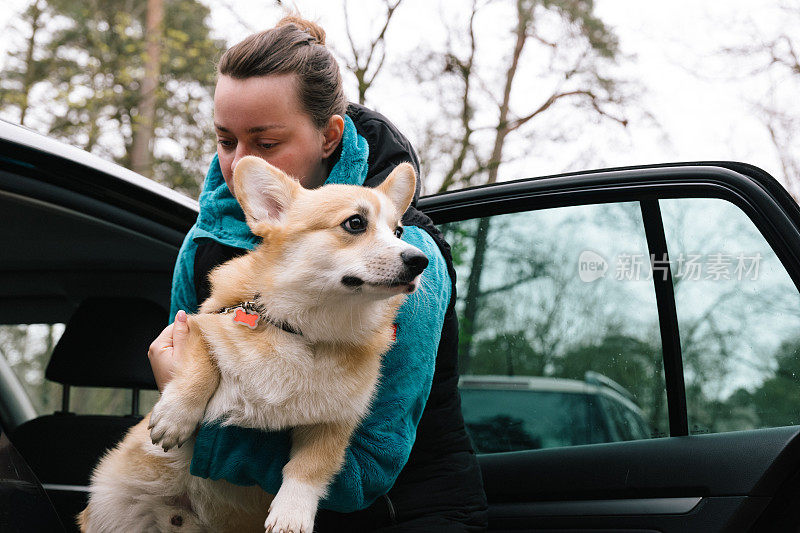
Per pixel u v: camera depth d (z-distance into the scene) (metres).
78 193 2.36
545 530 2.62
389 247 1.89
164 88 14.65
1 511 1.64
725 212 2.51
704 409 2.56
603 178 2.66
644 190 2.60
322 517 2.06
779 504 2.36
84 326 2.92
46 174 2.29
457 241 2.82
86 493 2.59
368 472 1.84
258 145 2.01
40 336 3.70
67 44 14.73
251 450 1.84
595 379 2.72
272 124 1.97
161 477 2.01
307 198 2.01
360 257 1.89
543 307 2.79
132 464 2.04
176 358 1.89
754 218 2.45
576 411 2.73
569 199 2.69
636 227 2.65
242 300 2.00
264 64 1.94
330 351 1.89
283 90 1.95
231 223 2.21
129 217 2.46
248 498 2.02
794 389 2.43
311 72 1.99
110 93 14.05
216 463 1.82
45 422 2.82
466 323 2.82
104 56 14.60
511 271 2.81
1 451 1.75
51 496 2.60
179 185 14.48
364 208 1.96
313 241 1.93
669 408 2.61
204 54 14.27
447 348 2.09
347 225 1.94
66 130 14.16
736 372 2.52
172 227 2.51
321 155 2.13
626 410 2.67
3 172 2.24
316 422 1.86
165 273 3.00
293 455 1.89
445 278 2.05
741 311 2.50
